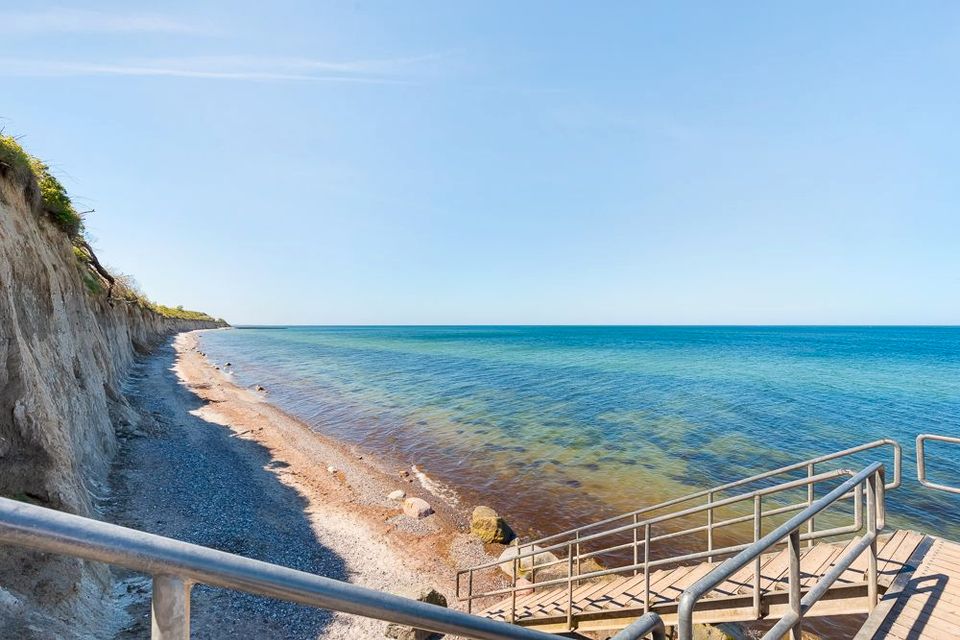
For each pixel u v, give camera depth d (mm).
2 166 12922
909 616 4336
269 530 12680
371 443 23281
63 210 18797
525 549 12438
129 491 13367
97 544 922
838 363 62344
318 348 92125
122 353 34188
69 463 9234
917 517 14930
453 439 24047
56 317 13211
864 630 4168
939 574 4922
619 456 21375
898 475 5449
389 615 1299
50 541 868
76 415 12453
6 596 5922
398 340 127375
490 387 41000
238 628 8570
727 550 5523
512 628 1592
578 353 79062
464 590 11055
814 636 9219
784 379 46469
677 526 14297
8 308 8688
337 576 11023
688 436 24891
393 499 15977
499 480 18344
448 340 126750
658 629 1854
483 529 13531
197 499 13867
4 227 11102
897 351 84125
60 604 6754
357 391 39000
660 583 6918
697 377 47750
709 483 18188
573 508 15852
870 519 4633
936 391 39500
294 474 17656
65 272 17922
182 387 33219
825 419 29078
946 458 21500
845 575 5227
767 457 21406
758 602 5375
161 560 994
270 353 78125
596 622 7098
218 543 11602
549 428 26406
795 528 3076
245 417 26391
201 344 87062
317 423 27422
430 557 12352
